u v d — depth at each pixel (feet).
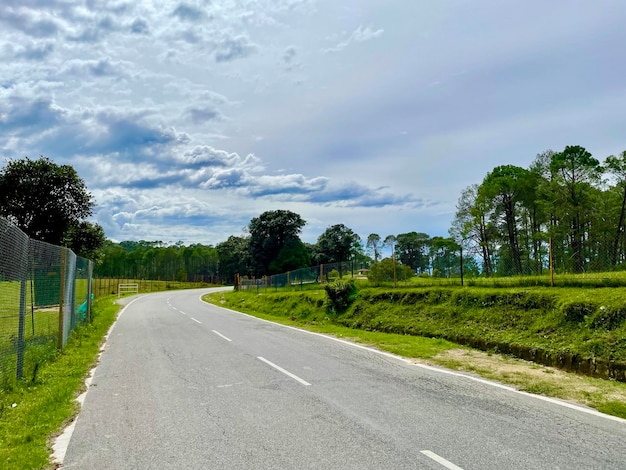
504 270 70.18
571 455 15.87
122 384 28.63
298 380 28.30
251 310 96.58
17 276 26.73
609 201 124.47
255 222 243.40
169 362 35.68
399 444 17.15
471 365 31.99
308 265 235.20
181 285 272.92
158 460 16.33
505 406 21.90
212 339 48.65
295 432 18.79
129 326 64.75
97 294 154.10
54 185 98.32
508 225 152.35
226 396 24.91
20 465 15.94
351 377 28.86
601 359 28.81
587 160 126.21
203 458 16.37
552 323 35.88
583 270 56.24
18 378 27.55
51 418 21.49
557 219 130.31
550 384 26.09
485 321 42.27
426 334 46.29
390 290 61.26
